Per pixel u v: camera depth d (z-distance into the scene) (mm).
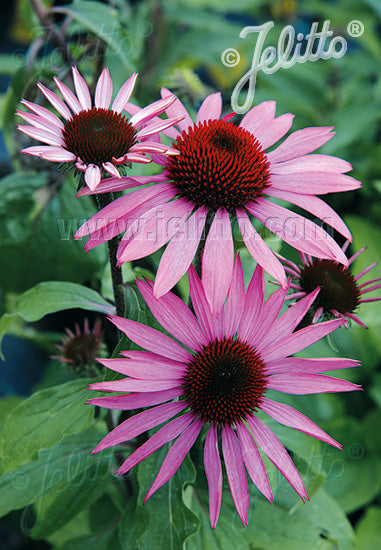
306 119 812
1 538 710
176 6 808
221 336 357
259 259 329
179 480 368
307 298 351
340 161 353
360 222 752
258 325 358
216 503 326
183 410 354
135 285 374
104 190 326
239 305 358
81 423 377
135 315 369
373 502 699
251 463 340
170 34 805
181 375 349
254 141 359
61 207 515
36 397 381
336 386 345
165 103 344
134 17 736
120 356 356
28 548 692
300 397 702
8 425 375
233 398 347
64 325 736
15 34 1047
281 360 354
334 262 374
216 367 347
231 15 1090
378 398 698
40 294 402
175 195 344
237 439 346
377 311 629
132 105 359
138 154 325
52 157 322
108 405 334
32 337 614
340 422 686
